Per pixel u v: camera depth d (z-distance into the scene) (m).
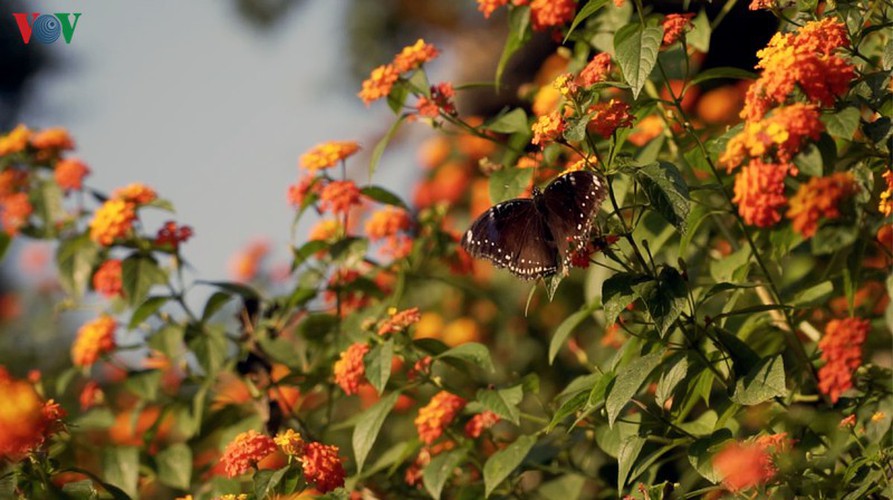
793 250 5.92
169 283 6.74
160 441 7.90
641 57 4.71
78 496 4.65
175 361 7.06
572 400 4.92
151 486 7.30
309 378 6.49
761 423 5.40
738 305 5.83
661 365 4.96
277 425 6.62
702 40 5.73
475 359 5.48
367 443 5.51
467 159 9.45
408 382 5.80
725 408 4.92
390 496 6.20
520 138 5.94
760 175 4.65
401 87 5.91
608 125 4.53
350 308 6.91
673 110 5.36
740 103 7.88
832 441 5.05
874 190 5.28
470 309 8.67
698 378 4.98
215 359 6.69
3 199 7.30
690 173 5.72
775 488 4.59
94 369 8.46
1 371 5.01
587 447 6.23
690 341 4.72
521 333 8.37
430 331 8.57
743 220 5.72
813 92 4.45
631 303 4.83
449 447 5.98
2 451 4.45
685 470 5.88
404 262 6.92
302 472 4.76
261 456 4.76
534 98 6.64
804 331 5.90
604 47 5.91
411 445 5.90
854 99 4.66
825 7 5.06
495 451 5.95
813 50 4.53
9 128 14.73
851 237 5.39
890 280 4.88
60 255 7.12
